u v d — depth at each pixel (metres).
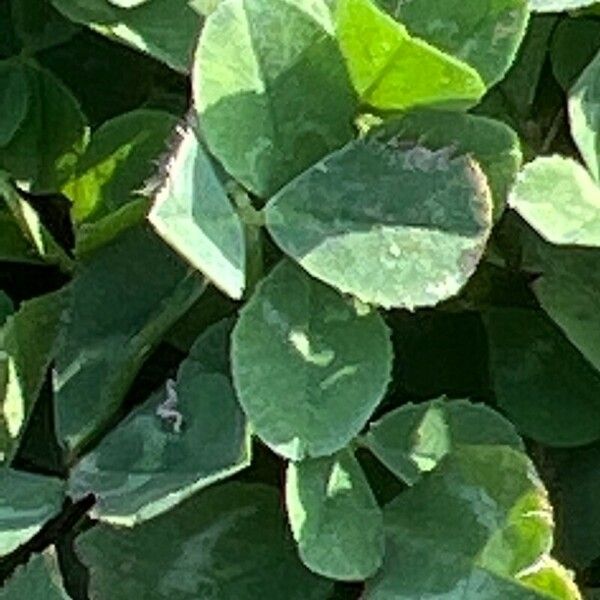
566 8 0.14
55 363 0.15
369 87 0.13
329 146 0.14
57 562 0.14
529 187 0.13
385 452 0.14
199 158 0.13
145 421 0.14
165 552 0.15
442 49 0.14
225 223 0.13
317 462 0.13
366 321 0.13
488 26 0.14
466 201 0.13
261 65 0.13
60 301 0.15
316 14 0.13
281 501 0.15
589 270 0.15
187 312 0.15
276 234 0.13
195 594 0.15
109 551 0.15
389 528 0.14
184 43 0.15
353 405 0.13
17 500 0.14
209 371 0.14
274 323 0.13
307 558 0.13
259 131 0.13
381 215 0.13
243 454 0.13
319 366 0.13
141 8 0.15
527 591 0.13
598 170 0.14
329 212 0.13
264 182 0.13
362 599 0.13
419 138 0.14
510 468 0.14
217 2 0.15
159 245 0.15
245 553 0.15
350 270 0.13
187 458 0.14
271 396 0.13
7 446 0.15
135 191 0.15
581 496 0.15
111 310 0.15
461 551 0.13
